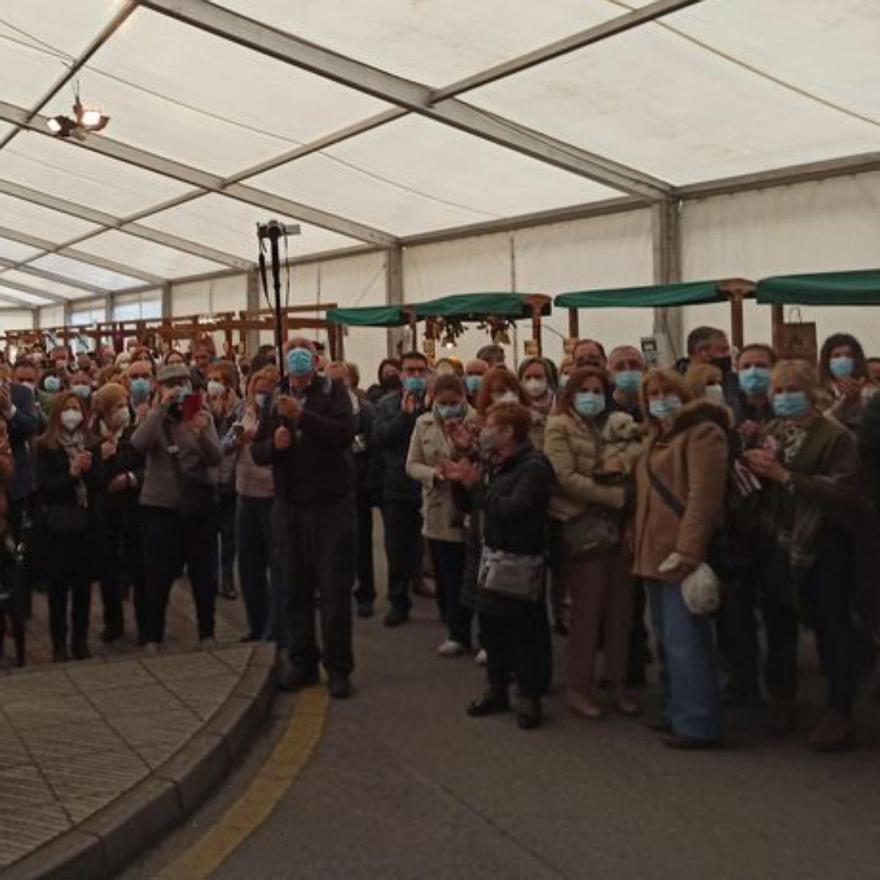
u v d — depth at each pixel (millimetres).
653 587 5375
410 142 13664
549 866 3910
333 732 5496
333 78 11664
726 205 12977
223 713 5277
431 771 4922
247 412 7051
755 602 5852
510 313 12297
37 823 3953
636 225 14195
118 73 13312
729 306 12766
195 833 4266
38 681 5879
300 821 4367
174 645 7285
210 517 7070
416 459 7258
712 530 5078
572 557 5688
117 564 7535
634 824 4277
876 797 4531
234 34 10984
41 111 15891
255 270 23281
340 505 6102
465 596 6285
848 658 5117
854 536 5051
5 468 6352
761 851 4008
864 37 8953
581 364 6480
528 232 16156
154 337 15906
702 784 4711
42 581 7445
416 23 10242
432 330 13828
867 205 11422
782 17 8742
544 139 12648
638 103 11070
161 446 6828
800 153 11672
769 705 5918
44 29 12375
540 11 9492
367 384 19656
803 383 5129
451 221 17156
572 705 5789
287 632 6488
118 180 18672
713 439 5055
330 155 14867
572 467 5648
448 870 3891
